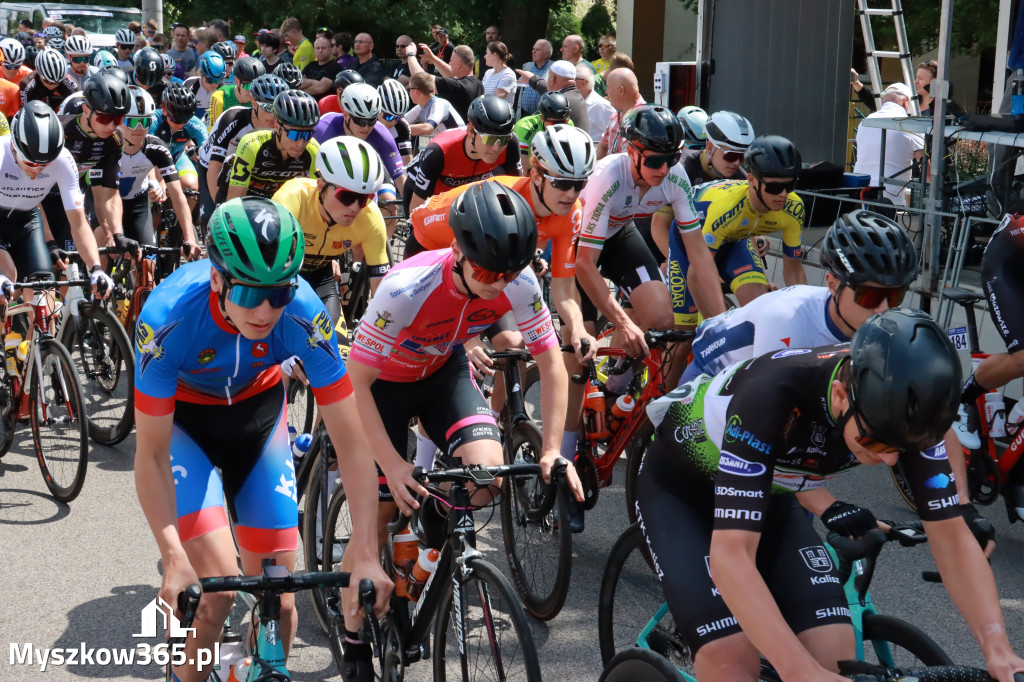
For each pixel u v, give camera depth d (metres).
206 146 8.05
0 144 5.32
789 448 2.38
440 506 3.23
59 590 4.17
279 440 3.26
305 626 3.96
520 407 4.27
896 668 2.23
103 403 5.88
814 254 7.61
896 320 2.03
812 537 2.69
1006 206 6.95
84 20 18.86
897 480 4.95
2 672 3.55
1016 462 4.71
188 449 3.05
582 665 3.71
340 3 22.28
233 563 2.89
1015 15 7.79
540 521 4.05
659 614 3.10
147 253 6.28
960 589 2.29
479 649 2.85
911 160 8.93
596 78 12.34
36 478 5.41
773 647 2.13
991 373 4.62
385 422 3.56
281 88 7.43
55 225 6.58
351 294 7.58
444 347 3.41
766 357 2.40
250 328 2.61
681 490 2.75
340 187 4.48
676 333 4.25
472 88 11.91
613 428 4.58
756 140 4.79
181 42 17.81
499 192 2.87
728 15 9.07
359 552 2.73
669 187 4.75
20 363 5.41
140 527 4.81
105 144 6.26
